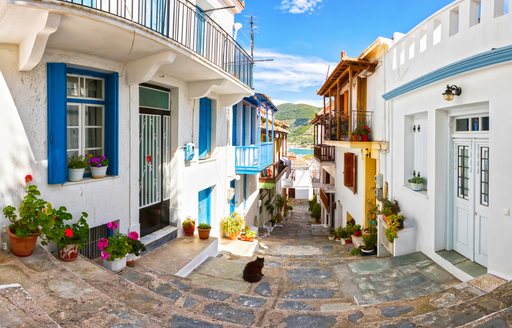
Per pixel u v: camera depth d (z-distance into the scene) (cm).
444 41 688
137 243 678
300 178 4025
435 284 651
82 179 641
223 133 1246
